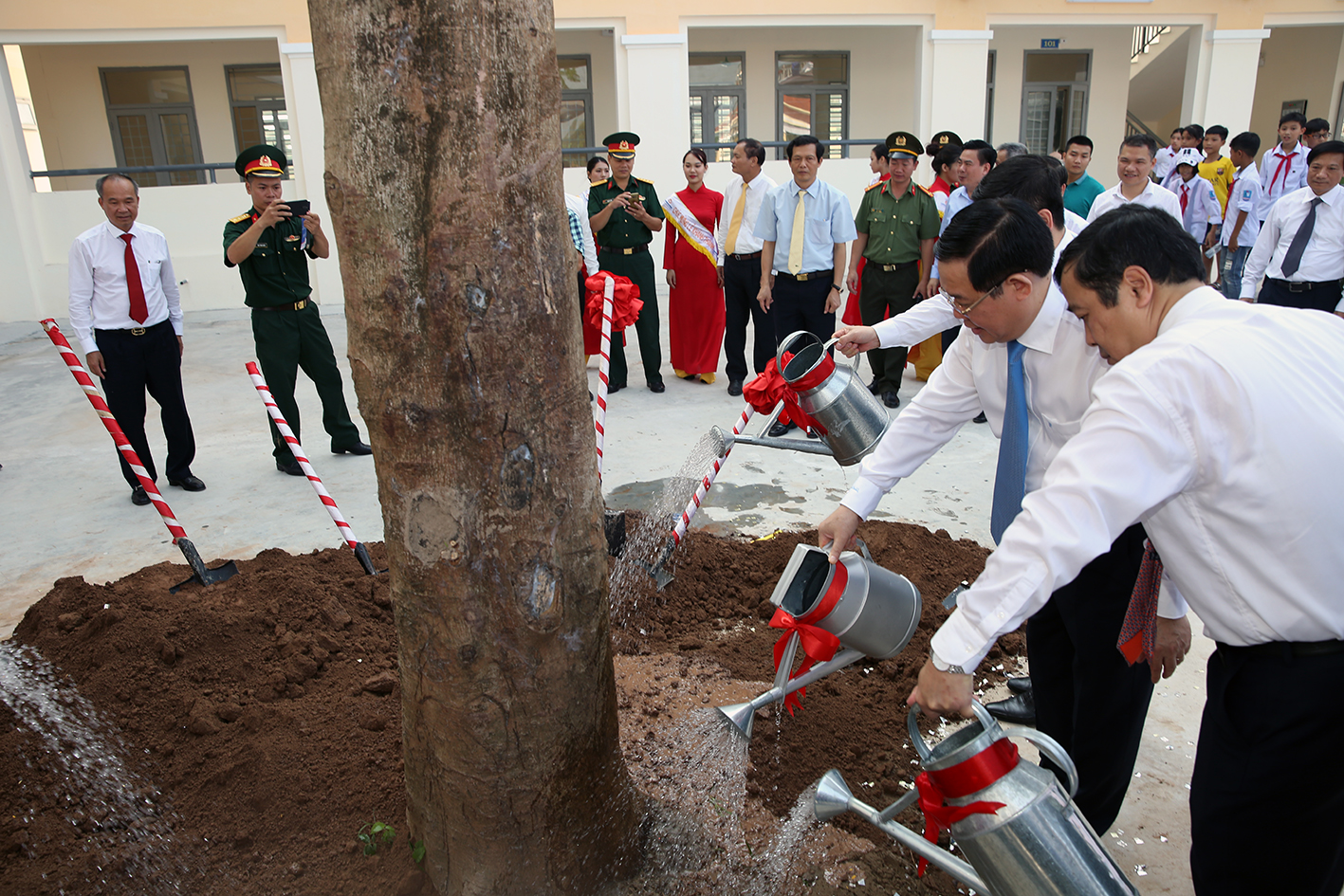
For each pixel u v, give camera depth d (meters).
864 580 2.13
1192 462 1.43
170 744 2.59
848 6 12.26
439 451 1.67
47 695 2.76
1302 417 1.41
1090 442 1.43
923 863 2.04
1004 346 2.08
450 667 1.80
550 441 1.74
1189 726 2.86
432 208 1.55
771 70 15.04
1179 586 1.62
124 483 5.41
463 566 1.72
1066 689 2.31
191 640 2.91
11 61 15.56
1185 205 9.93
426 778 1.95
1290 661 1.50
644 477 5.22
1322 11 12.91
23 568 4.21
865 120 15.43
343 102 1.53
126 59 14.19
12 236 11.16
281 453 5.43
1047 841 1.54
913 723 1.64
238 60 14.45
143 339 4.93
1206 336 1.46
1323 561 1.43
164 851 2.24
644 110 12.14
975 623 1.47
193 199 11.73
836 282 6.32
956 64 12.59
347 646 3.08
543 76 1.59
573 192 12.98
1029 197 2.63
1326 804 1.53
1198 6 12.80
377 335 1.63
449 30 1.47
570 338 1.75
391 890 2.06
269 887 2.12
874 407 2.95
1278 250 6.38
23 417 6.90
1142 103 18.36
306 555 3.85
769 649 3.22
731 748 2.54
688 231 7.05
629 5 11.82
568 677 1.89
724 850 2.26
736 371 7.08
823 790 1.99
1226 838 1.63
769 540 4.05
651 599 3.51
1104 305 1.63
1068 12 12.64
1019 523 1.46
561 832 1.97
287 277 5.27
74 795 2.41
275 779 2.40
